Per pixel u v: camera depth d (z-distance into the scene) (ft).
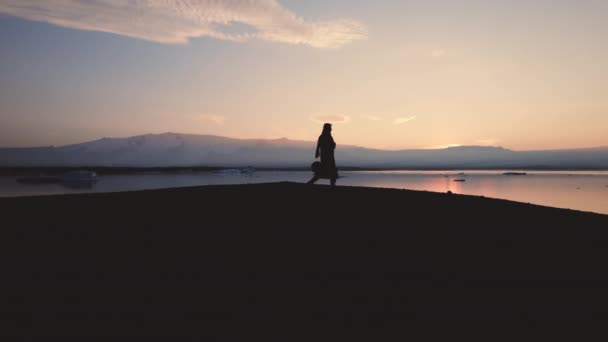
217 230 21.47
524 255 17.83
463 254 17.79
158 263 15.76
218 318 10.94
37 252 16.97
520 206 32.01
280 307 11.77
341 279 14.29
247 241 19.25
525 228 23.67
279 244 18.81
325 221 24.13
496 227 23.86
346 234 20.98
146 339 9.59
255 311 11.45
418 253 17.79
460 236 21.25
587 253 18.39
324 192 36.06
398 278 14.51
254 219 24.41
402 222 24.38
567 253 18.28
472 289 13.53
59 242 18.63
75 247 17.88
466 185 409.69
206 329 10.26
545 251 18.54
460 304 12.25
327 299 12.44
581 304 12.36
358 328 10.51
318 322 10.82
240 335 9.95
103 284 13.35
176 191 36.42
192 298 12.32
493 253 18.08
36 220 23.56
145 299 12.17
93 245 18.22
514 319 11.21
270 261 16.24
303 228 22.21
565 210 31.50
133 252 17.20
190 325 10.48
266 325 10.56
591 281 14.48
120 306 11.60
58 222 23.03
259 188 38.70
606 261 17.11
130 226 22.22
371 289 13.38
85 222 23.13
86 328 10.13
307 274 14.75
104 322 10.52
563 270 15.75
